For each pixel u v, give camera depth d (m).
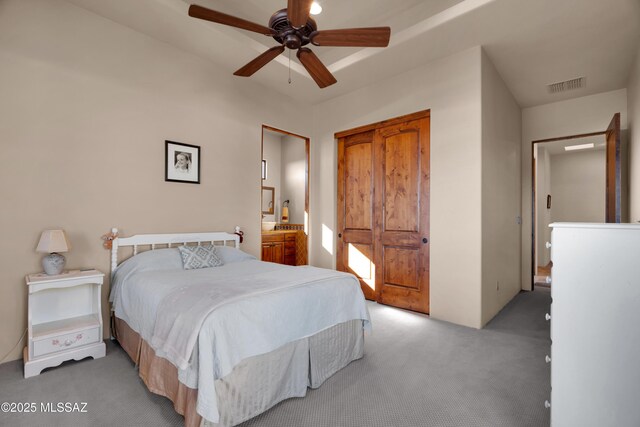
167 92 3.18
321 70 2.50
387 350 2.56
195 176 3.39
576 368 1.32
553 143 6.38
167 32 2.99
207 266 2.89
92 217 2.69
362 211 4.23
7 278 2.29
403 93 3.74
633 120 3.42
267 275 2.40
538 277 5.82
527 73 3.65
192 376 1.46
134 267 2.59
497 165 3.59
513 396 1.89
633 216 3.42
